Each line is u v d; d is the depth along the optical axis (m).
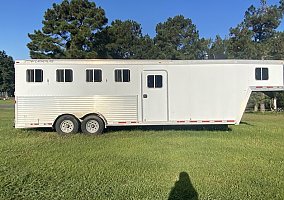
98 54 35.75
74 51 30.61
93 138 11.12
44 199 5.17
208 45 46.00
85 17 33.53
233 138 11.30
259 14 50.22
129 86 12.11
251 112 30.23
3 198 5.19
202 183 6.00
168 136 11.55
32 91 11.84
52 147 9.40
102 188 5.69
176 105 12.21
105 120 12.11
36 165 7.21
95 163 7.43
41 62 11.85
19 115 11.82
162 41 50.88
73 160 7.71
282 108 32.91
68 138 11.09
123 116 12.15
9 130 13.01
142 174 6.56
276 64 12.38
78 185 5.84
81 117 12.05
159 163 7.45
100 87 12.05
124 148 9.23
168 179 6.24
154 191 5.55
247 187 5.79
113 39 36.47
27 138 11.12
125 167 7.10
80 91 12.00
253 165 7.34
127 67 12.10
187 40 49.47
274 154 8.55
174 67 12.16
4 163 7.38
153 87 12.16
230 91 12.25
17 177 6.27
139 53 46.72
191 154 8.42
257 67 12.30
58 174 6.52
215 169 6.96
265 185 5.92
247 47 33.84
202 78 12.20
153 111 12.19
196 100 12.21
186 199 5.22
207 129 13.52
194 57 45.56
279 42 33.47
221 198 5.25
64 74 11.95
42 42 32.00
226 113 12.27
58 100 11.95
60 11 33.25
